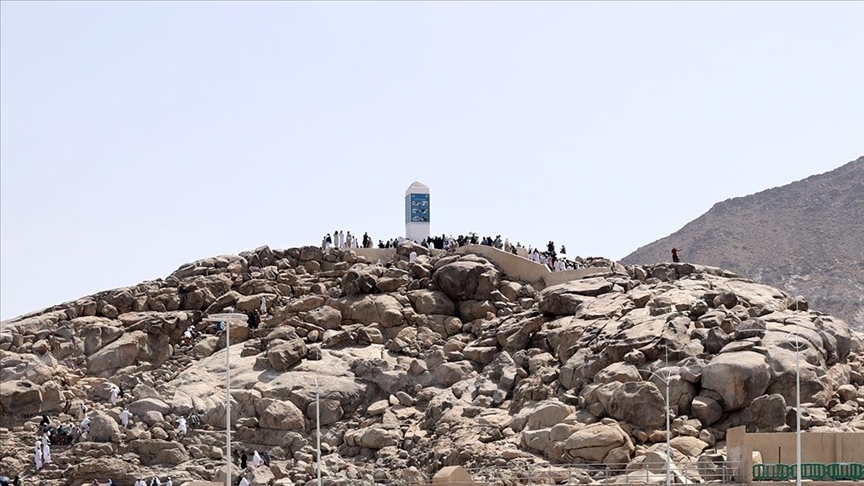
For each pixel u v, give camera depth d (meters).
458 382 96.62
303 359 100.56
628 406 83.56
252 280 112.44
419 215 124.44
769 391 84.06
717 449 80.50
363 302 106.25
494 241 119.44
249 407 94.88
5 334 102.44
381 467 88.56
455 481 76.38
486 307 105.00
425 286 108.81
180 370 102.19
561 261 112.69
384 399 97.12
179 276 113.94
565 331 95.19
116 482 87.81
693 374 85.06
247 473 86.81
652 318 92.25
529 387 91.06
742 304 95.38
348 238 122.19
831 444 74.12
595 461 81.44
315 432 94.19
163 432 92.56
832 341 90.31
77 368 101.94
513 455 83.75
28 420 95.12
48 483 87.19
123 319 106.50
